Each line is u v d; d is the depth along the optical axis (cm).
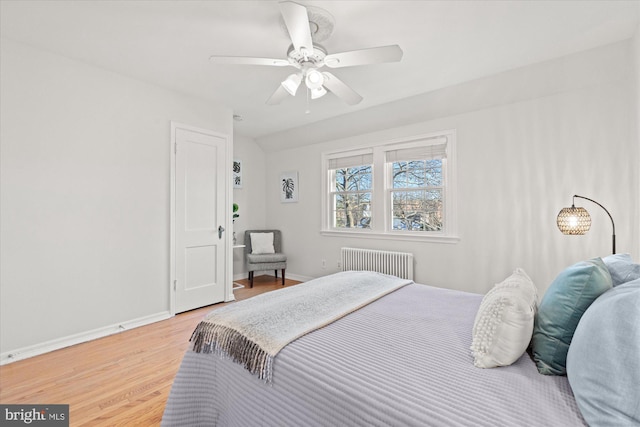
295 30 171
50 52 245
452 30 217
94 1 186
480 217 323
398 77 292
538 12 197
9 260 226
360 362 109
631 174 241
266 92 329
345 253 423
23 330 231
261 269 450
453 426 78
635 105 224
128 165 290
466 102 321
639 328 74
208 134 356
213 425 139
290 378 109
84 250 262
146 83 304
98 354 236
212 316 153
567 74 263
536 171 291
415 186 379
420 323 145
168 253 321
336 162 449
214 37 226
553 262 284
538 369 104
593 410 75
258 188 530
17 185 229
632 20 206
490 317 113
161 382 197
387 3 188
